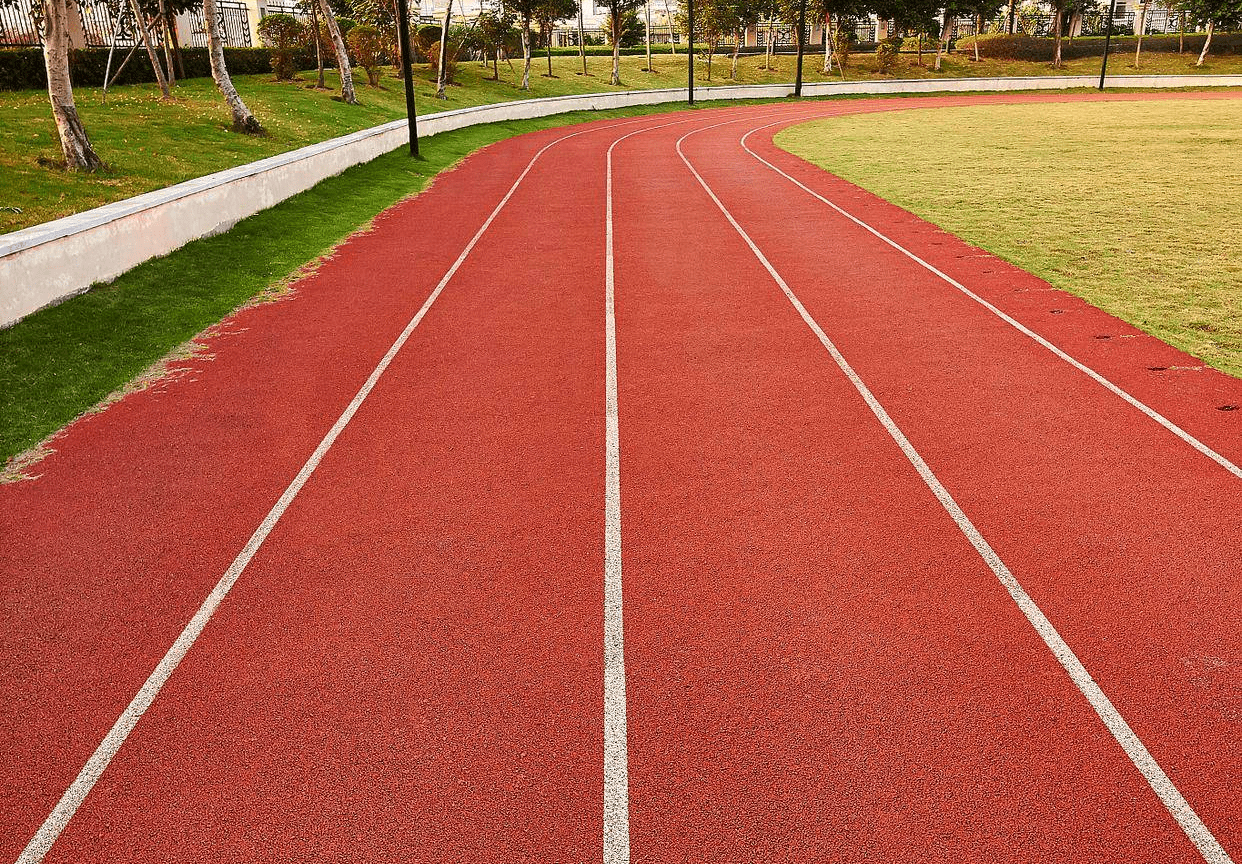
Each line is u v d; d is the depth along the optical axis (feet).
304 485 23.88
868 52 231.09
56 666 16.99
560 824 13.21
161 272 41.57
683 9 191.72
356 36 123.34
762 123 133.90
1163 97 168.96
